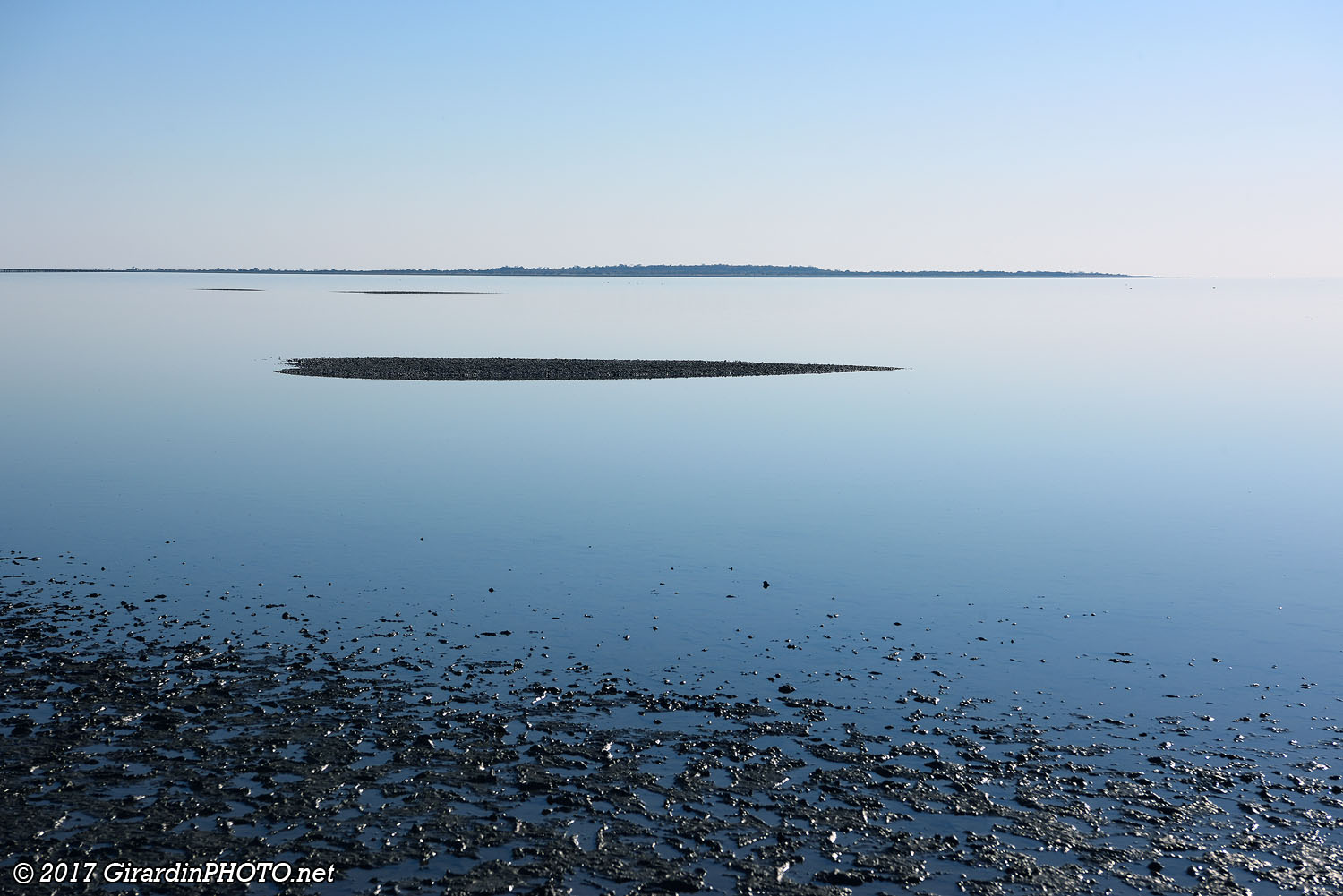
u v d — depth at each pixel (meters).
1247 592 19.33
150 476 29.14
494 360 67.06
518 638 16.31
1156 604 18.53
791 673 15.05
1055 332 106.00
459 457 33.09
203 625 16.56
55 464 30.89
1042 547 22.50
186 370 60.75
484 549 21.80
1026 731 13.20
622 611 17.75
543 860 10.13
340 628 16.55
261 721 13.02
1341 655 16.02
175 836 10.41
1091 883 9.96
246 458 32.25
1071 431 39.62
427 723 13.08
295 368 61.91
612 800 11.28
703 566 20.77
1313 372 64.69
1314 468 32.09
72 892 9.51
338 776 11.66
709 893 9.68
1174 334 103.81
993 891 9.80
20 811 10.80
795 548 22.25
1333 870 10.16
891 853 10.38
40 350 74.38
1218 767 12.27
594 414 43.94
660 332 100.94
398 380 56.38
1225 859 10.36
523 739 12.69
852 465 32.25
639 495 27.58
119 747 12.25
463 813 10.96
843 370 63.78
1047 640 16.61
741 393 51.94
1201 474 30.98
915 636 16.78
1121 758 12.48
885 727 13.27
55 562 20.09
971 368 66.19
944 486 29.09
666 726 13.17
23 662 14.77
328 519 24.27
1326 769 12.22
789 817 11.00
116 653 15.20
